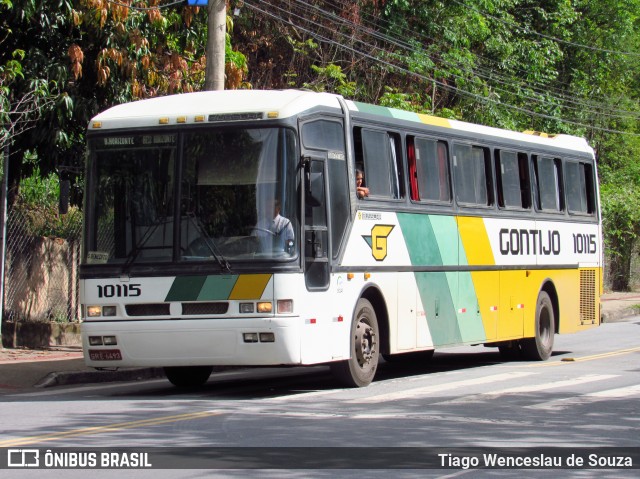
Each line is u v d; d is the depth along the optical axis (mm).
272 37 35562
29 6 19922
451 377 17938
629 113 47375
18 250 21844
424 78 36844
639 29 49906
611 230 46375
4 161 20469
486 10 40500
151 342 14703
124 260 14953
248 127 14805
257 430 11781
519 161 21562
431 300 18062
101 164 15328
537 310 21641
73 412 13391
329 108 15742
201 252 14656
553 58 43406
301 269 14570
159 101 15703
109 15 21031
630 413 13422
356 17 35875
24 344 21609
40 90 20094
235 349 14430
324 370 20000
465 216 19234
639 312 38094
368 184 16562
